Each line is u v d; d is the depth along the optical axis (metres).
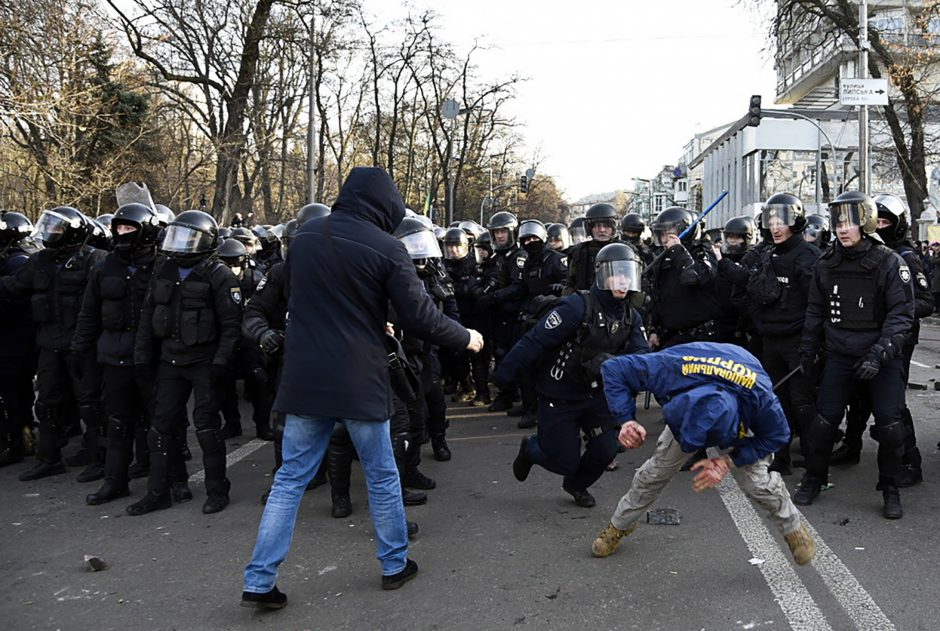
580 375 4.40
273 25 23.03
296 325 3.46
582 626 3.31
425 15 30.45
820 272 4.88
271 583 3.44
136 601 3.66
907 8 23.64
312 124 22.36
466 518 4.75
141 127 21.16
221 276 5.00
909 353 5.35
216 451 5.04
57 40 15.67
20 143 16.44
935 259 16.70
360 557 4.15
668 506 4.86
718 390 3.36
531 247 7.68
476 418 7.91
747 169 39.09
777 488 3.63
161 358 5.01
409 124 36.56
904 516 4.61
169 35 22.78
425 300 3.52
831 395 4.80
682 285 6.23
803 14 24.25
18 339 6.19
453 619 3.40
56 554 4.28
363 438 3.54
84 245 5.98
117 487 5.27
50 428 5.89
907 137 25.31
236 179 24.55
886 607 3.42
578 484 4.81
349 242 3.45
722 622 3.31
